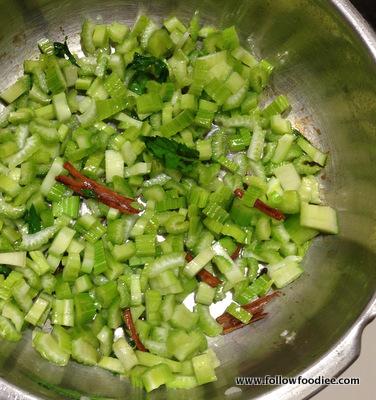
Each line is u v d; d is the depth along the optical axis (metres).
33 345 0.21
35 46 0.25
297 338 0.23
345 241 0.23
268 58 0.26
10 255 0.21
